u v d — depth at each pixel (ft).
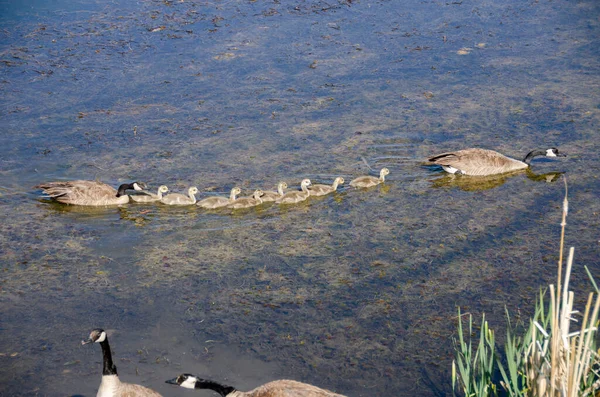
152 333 41.86
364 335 41.63
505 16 99.40
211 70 83.25
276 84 80.07
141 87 79.00
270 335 41.68
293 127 71.00
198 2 104.32
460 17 99.19
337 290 45.98
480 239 51.83
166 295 45.50
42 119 71.61
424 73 82.69
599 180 60.49
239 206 57.31
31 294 45.44
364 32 94.22
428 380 37.86
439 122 71.82
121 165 63.52
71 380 38.06
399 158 65.72
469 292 45.44
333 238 52.54
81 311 43.86
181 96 77.20
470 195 59.16
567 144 67.05
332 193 60.03
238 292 45.85
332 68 84.02
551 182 60.80
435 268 48.26
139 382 37.58
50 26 94.53
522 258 49.14
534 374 30.55
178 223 55.16
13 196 58.39
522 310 43.34
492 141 67.92
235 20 97.86
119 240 52.29
